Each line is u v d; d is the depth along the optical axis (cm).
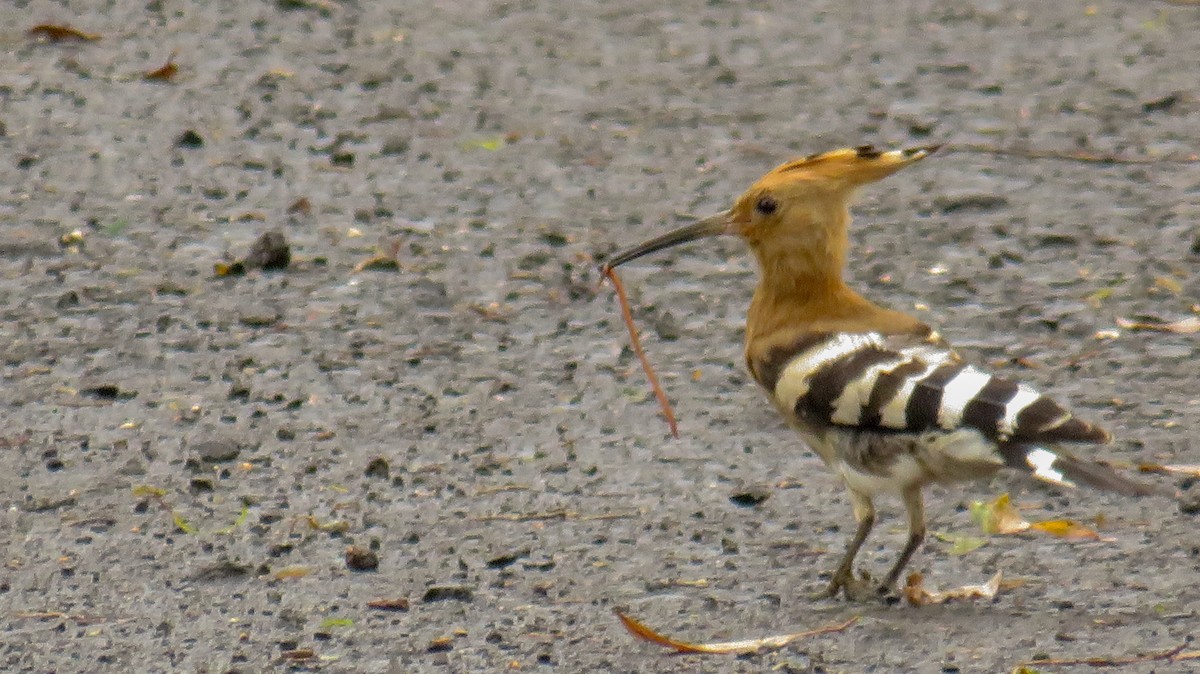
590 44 2070
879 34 2133
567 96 1891
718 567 1002
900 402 918
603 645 902
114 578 981
